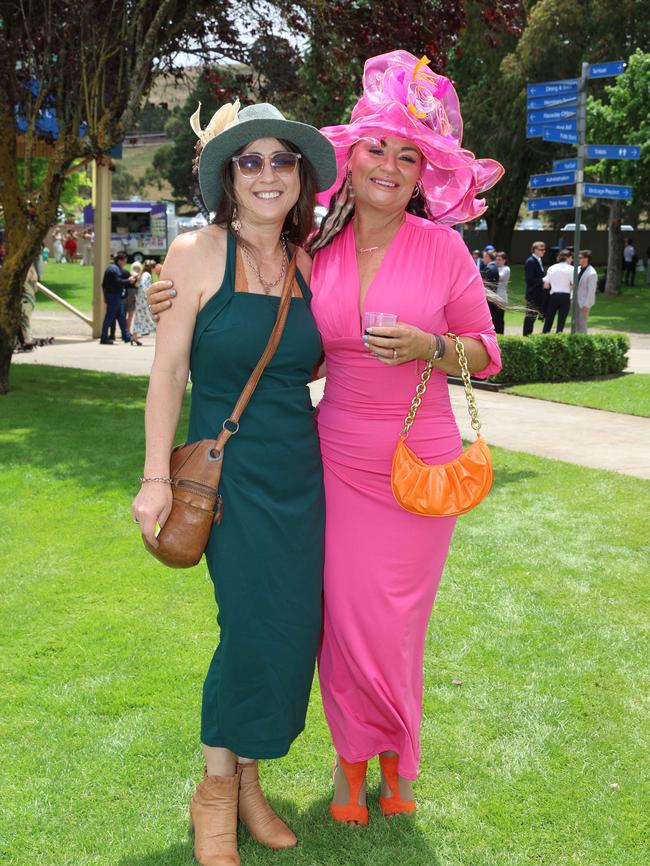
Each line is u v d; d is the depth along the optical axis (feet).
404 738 8.48
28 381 37.93
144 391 36.63
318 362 9.07
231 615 7.91
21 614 13.71
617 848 8.46
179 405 8.02
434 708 11.04
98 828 8.68
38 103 31.48
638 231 144.87
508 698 11.33
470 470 8.27
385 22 28.40
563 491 21.71
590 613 14.14
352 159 8.46
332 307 8.36
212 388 8.02
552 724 10.71
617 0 95.40
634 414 34.04
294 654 8.04
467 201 9.14
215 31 32.68
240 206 8.14
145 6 28.02
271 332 7.91
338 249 8.55
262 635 7.90
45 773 9.55
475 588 15.16
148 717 10.72
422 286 8.35
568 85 40.93
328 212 8.61
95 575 15.48
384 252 8.50
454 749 10.13
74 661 12.17
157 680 11.66
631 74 78.07
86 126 31.24
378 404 8.38
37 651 12.46
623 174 78.38
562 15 96.22
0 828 8.62
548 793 9.33
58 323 74.43
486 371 8.92
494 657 12.51
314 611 8.18
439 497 8.11
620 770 9.76
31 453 24.43
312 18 29.73
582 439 28.94
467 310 8.57
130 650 12.57
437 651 12.68
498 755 10.03
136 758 9.87
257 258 8.18
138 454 24.61
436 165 8.41
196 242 8.00
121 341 60.59
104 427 28.50
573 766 9.82
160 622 13.56
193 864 8.18
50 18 29.35
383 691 8.37
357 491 8.38
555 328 68.28
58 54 30.25
